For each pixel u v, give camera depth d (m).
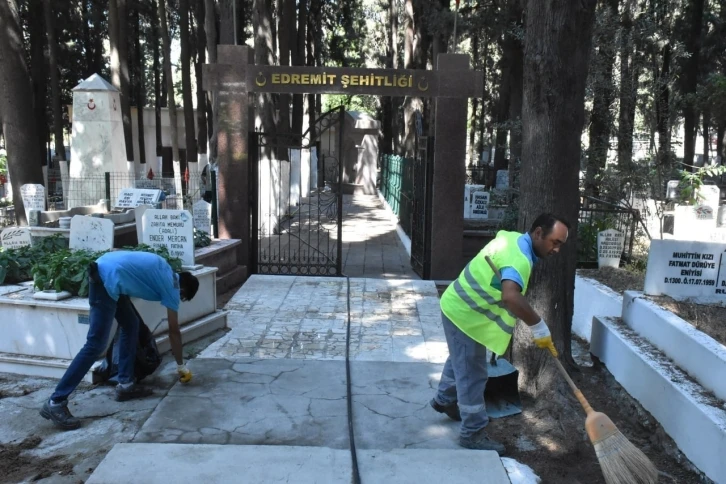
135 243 10.09
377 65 41.44
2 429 4.42
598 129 9.97
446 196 9.48
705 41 25.47
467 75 9.27
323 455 4.02
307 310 7.69
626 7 12.09
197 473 3.78
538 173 5.04
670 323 4.62
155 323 5.80
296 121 25.45
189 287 5.15
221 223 9.70
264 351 6.15
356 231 16.52
